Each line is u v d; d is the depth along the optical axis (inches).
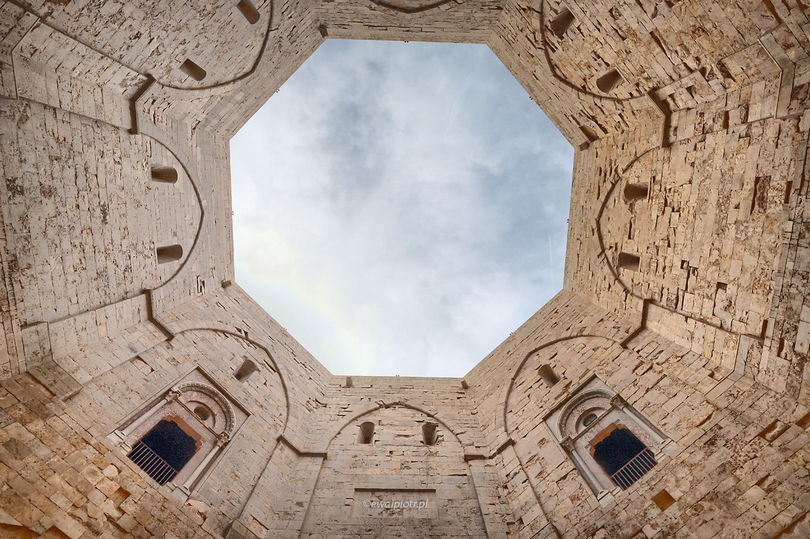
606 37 438.6
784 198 322.7
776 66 322.3
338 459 503.5
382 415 586.6
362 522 421.1
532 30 518.9
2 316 320.2
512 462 479.5
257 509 414.6
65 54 345.4
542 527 392.2
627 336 487.2
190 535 336.8
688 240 419.8
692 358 411.2
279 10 490.9
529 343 633.6
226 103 561.6
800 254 310.7
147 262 474.0
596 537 347.9
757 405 334.0
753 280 348.8
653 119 468.1
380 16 554.6
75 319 380.2
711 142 390.9
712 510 302.7
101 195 406.0
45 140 346.0
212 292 599.2
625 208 522.6
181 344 487.2
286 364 610.5
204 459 422.6
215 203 606.9
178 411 434.9
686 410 378.3
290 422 536.7
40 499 277.4
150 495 335.9
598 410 460.8
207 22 431.2
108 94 404.2
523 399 547.8
